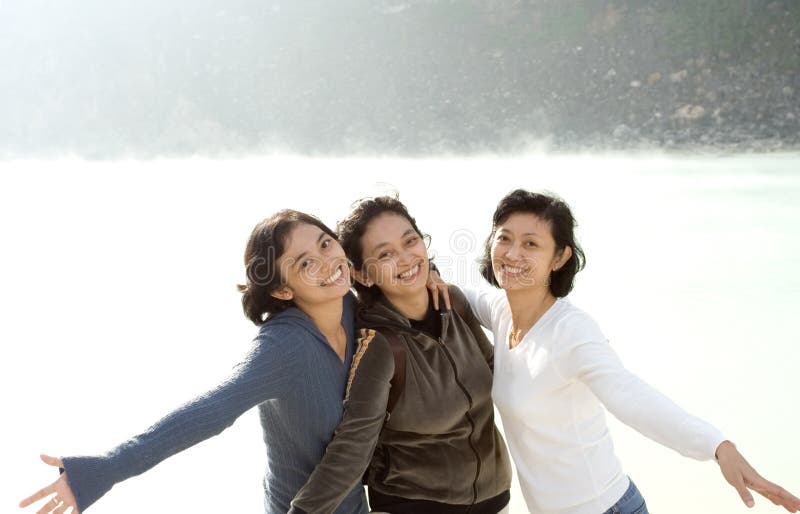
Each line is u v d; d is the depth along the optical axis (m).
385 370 2.03
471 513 2.25
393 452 2.17
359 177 21.36
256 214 12.58
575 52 40.97
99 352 5.29
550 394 2.01
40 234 10.95
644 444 3.79
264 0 51.28
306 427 1.97
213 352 5.25
